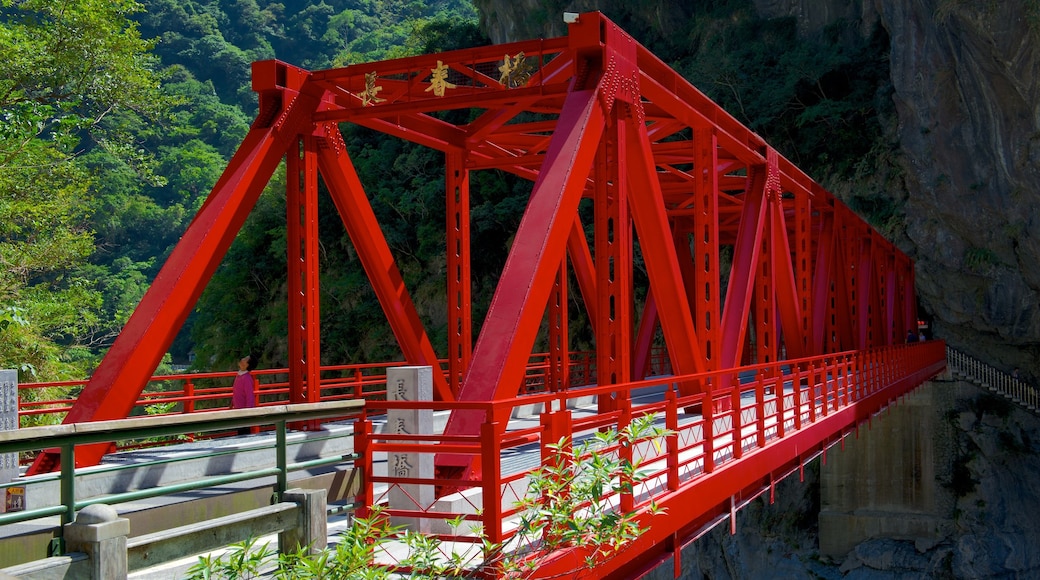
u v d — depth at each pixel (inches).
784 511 1471.5
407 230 1806.1
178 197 3769.7
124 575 174.4
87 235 1023.0
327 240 1840.6
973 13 1197.7
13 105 894.4
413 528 293.9
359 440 275.7
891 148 1540.4
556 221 378.0
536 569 260.2
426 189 1740.9
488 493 250.4
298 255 494.9
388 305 542.3
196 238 428.8
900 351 1129.4
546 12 2069.4
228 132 4151.1
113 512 175.2
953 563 1371.8
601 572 306.3
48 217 981.8
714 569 1434.5
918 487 1433.3
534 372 1660.9
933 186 1457.9
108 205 3380.9
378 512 245.8
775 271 705.6
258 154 460.1
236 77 4662.9
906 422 1460.4
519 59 453.4
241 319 1849.2
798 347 788.0
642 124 458.9
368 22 5206.7
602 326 431.2
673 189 872.3
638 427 270.4
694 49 1984.5
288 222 493.7
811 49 1717.5
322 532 232.2
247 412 221.8
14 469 329.1
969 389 1517.0
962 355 1601.9
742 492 502.0
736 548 1419.8
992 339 1663.4
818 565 1427.2
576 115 409.7
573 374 1640.0
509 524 319.3
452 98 468.8
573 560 287.6
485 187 1766.7
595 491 242.5
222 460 403.9
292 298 492.1
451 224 627.5
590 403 856.9
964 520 1403.8
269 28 5059.1
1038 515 1409.9
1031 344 1616.6
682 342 496.1
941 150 1416.1
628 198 476.7
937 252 1523.1
